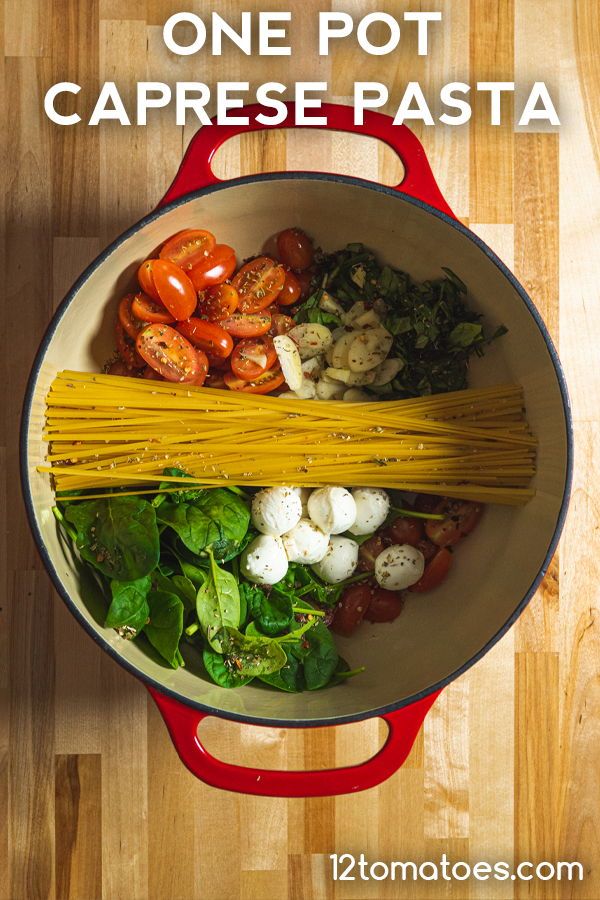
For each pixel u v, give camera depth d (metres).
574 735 0.71
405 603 0.67
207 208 0.62
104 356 0.65
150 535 0.61
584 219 0.71
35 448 0.61
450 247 0.63
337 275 0.66
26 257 0.69
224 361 0.66
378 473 0.65
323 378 0.66
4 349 0.69
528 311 0.61
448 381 0.66
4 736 0.70
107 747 0.70
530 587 0.60
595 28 0.71
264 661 0.62
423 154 0.61
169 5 0.70
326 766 0.70
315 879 0.71
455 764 0.71
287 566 0.65
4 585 0.70
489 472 0.64
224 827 0.71
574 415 0.71
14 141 0.69
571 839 0.71
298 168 0.70
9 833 0.70
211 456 0.64
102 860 0.70
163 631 0.61
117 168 0.70
